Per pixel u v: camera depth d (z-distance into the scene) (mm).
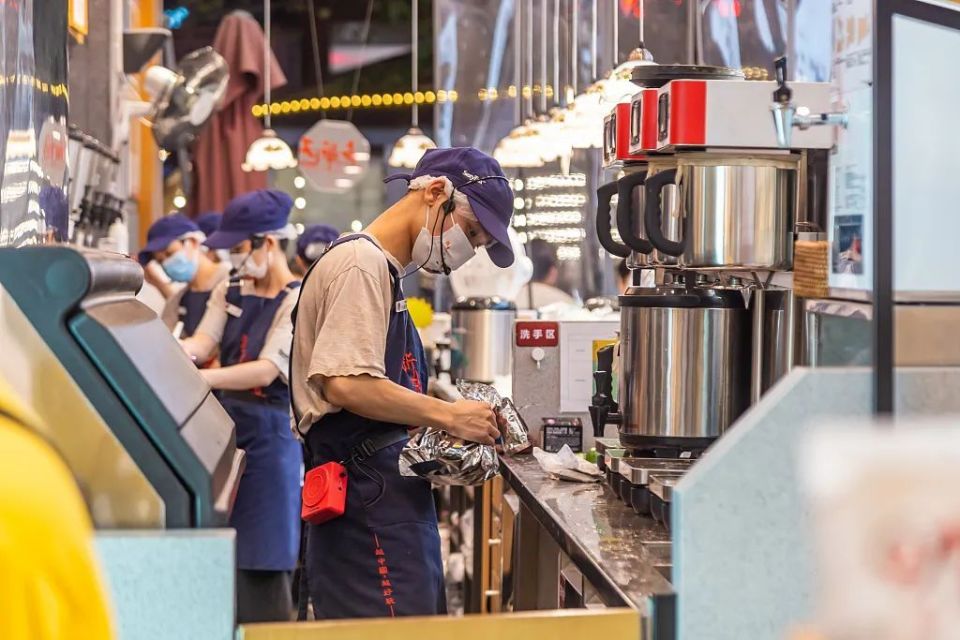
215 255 7016
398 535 2990
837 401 1922
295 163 10477
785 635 1912
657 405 2818
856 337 2043
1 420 1202
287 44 12688
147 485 1770
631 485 2766
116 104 6512
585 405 4148
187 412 1940
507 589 4125
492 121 8320
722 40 4582
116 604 1739
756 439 1906
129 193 7727
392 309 3068
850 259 2166
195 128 6965
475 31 8289
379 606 2967
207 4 12680
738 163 2604
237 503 4715
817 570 1912
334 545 3002
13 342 1770
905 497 1452
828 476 1473
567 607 2967
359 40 12812
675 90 2566
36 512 1134
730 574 1906
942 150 1979
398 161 8039
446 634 1878
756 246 2611
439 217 3070
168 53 9195
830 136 2428
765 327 2729
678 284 3025
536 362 4145
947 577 1438
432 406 2928
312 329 3021
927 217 1963
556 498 3018
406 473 2984
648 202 2648
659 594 1909
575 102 4969
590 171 6914
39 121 3211
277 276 4918
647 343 2824
